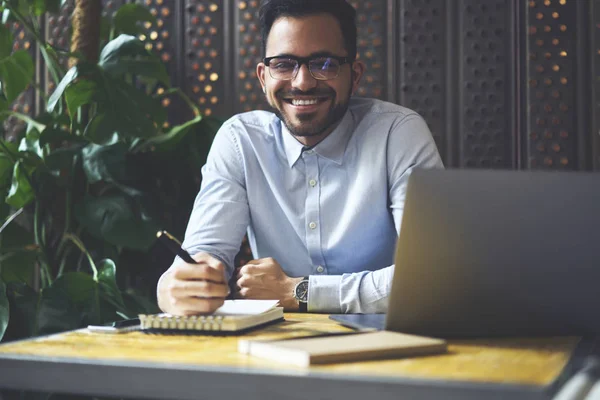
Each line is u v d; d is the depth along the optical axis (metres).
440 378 0.88
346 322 1.34
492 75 2.85
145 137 2.58
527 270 1.15
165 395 0.97
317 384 0.90
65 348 1.12
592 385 0.80
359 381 0.88
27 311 2.36
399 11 2.89
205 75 3.01
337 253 2.00
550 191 1.12
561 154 2.83
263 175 2.04
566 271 1.14
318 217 2.00
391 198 1.96
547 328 1.18
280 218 2.04
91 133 2.53
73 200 2.69
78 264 2.73
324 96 1.87
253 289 1.76
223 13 3.00
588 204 1.12
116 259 2.70
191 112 3.00
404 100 2.89
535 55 2.83
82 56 2.65
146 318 1.28
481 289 1.16
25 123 3.14
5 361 1.04
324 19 1.83
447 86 2.88
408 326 1.18
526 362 0.99
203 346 1.14
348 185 2.00
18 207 2.72
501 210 1.13
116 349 1.11
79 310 2.47
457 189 1.12
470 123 2.86
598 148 2.80
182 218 2.84
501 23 2.85
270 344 1.03
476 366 0.96
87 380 1.01
